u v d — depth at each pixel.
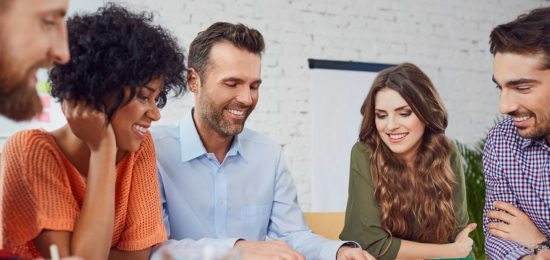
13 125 2.91
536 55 1.44
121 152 1.32
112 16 1.12
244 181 1.79
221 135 1.71
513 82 1.48
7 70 0.91
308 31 3.82
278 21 3.74
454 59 4.20
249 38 1.65
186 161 1.73
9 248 1.15
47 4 0.91
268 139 1.87
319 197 3.77
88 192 1.16
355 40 3.94
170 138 1.75
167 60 1.17
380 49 4.00
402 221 1.96
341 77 3.87
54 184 1.17
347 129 3.87
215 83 1.64
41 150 1.18
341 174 3.84
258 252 1.34
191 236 1.74
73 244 1.14
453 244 1.92
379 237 1.94
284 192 1.84
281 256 1.31
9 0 0.89
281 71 3.72
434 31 4.16
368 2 3.99
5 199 1.15
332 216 2.11
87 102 1.10
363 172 2.00
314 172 3.76
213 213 1.76
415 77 1.94
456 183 2.04
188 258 0.82
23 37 0.90
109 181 1.17
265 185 1.82
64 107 1.13
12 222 1.15
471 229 1.96
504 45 1.48
